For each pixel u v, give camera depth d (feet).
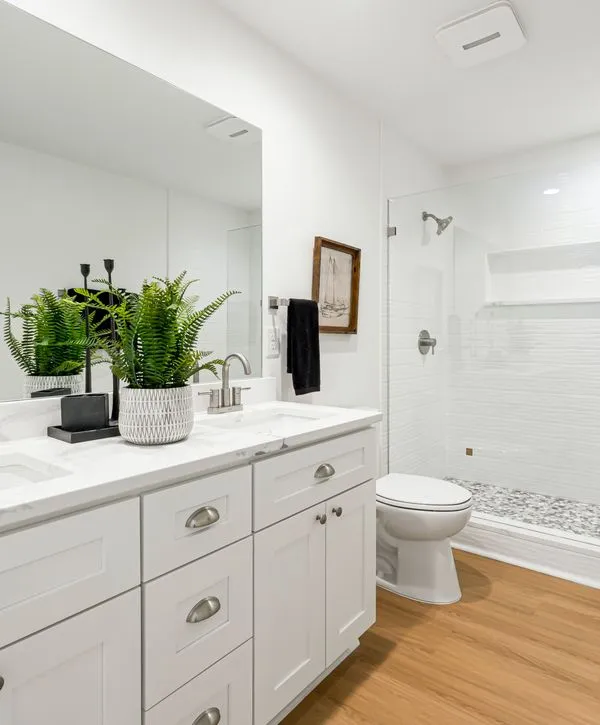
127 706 3.01
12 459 3.68
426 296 10.26
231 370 6.23
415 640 5.85
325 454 4.78
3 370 4.20
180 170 5.60
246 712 3.89
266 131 6.67
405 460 9.85
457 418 10.85
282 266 6.95
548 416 9.77
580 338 9.31
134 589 3.04
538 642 5.80
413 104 8.57
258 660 4.00
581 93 8.21
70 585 2.71
